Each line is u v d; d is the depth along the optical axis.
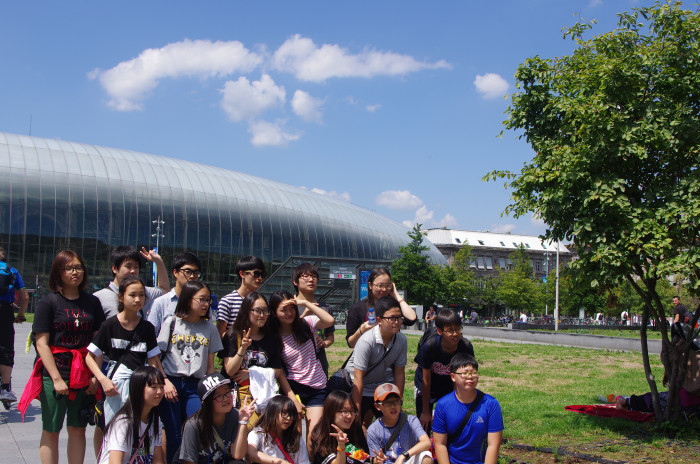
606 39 9.12
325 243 61.59
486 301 85.62
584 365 19.44
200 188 54.28
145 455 5.16
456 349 6.59
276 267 56.88
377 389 5.95
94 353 5.75
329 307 7.25
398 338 6.53
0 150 45.97
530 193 9.57
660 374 17.00
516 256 82.88
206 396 5.30
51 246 45.19
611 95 8.78
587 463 7.29
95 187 47.88
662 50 8.55
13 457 6.80
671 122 8.30
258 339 6.33
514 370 17.61
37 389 5.86
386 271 7.07
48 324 5.82
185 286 6.13
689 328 8.91
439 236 118.31
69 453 5.93
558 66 9.66
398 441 5.93
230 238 54.16
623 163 8.91
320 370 6.65
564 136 9.27
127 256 6.80
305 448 5.75
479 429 5.67
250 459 5.53
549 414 10.12
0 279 9.12
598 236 8.35
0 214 43.81
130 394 5.14
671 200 8.38
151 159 55.00
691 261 7.80
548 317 70.38
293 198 62.59
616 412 9.80
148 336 5.96
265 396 5.97
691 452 7.63
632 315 68.12
